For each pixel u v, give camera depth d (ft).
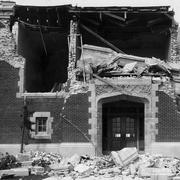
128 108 121.39
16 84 121.29
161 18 131.03
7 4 126.52
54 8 126.31
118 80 116.37
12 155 110.63
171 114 115.34
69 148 115.44
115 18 131.85
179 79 121.49
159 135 114.83
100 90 116.88
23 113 118.01
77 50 127.65
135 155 102.99
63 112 117.50
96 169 99.91
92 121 116.06
